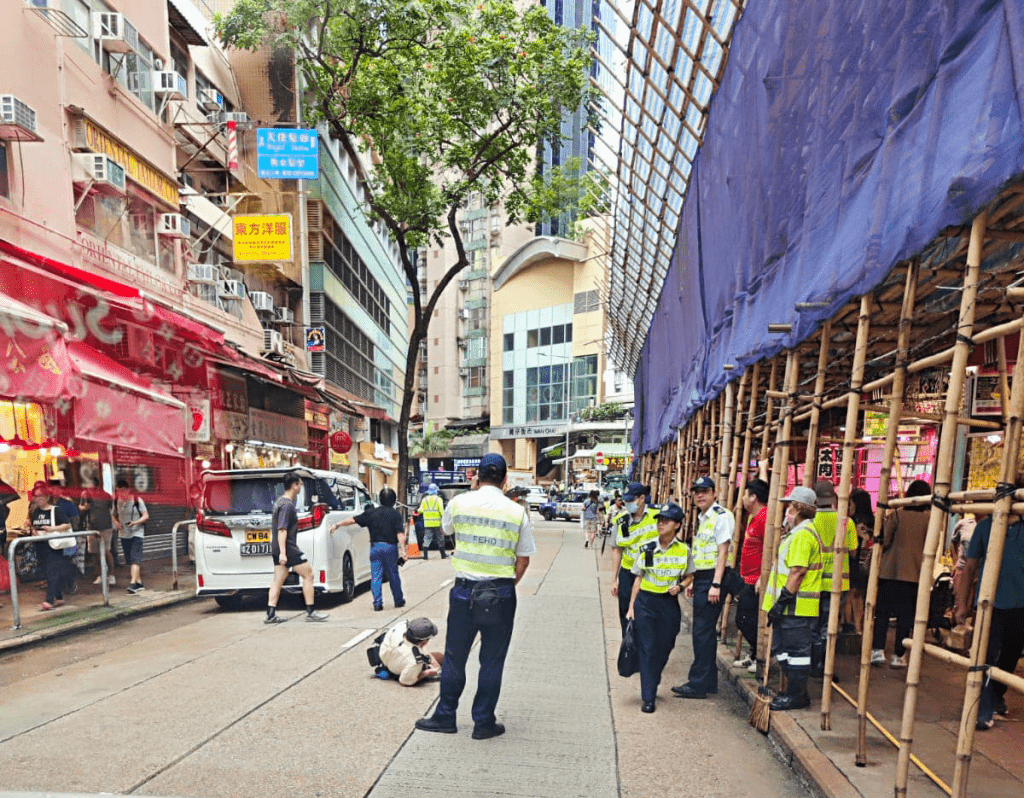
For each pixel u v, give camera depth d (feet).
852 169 14.47
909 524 21.75
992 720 16.37
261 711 17.37
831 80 15.81
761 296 21.34
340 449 74.28
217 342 43.75
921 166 11.21
